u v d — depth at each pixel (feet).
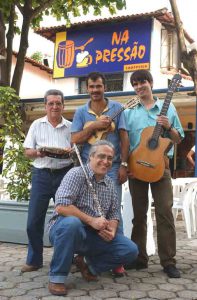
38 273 13.89
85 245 12.25
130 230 16.12
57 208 11.83
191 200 21.49
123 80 50.06
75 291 12.06
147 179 13.46
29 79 59.72
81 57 50.16
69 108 37.60
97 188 12.23
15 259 15.80
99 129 13.23
